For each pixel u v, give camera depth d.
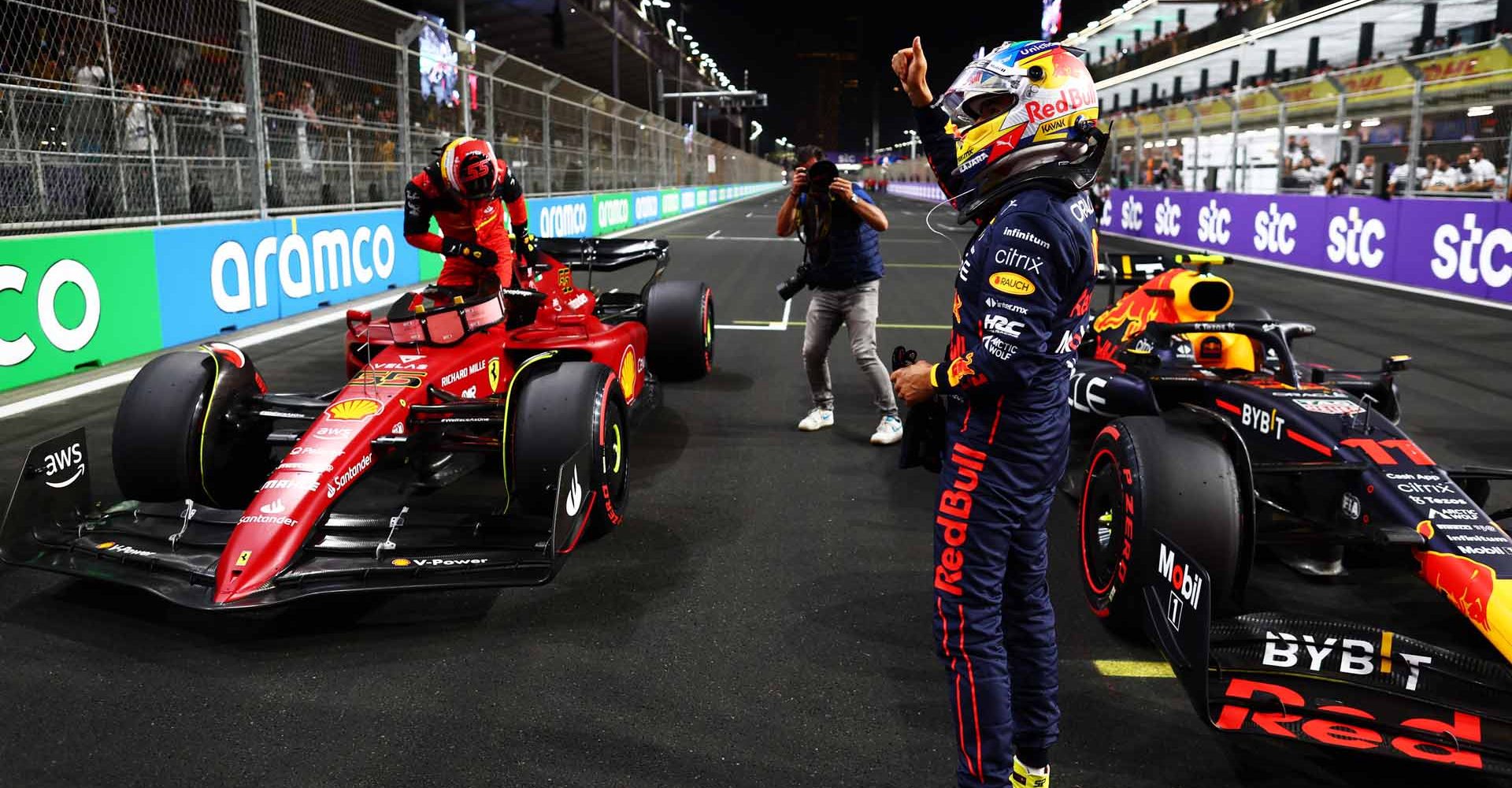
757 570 3.59
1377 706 2.43
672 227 24.47
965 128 2.09
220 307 8.11
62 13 7.51
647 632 3.07
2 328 6.01
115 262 6.91
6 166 7.29
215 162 9.27
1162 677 2.85
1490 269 10.80
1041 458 2.04
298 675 2.77
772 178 108.94
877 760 2.42
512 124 16.52
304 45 10.44
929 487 4.57
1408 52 22.03
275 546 2.83
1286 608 3.30
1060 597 3.40
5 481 4.29
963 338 2.01
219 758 2.36
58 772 2.29
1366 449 3.06
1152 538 2.65
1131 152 23.98
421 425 3.52
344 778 2.29
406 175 12.23
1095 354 4.87
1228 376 3.82
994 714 2.03
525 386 3.45
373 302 10.24
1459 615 3.24
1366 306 10.56
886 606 3.29
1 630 2.97
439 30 12.79
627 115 24.16
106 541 3.10
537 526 3.27
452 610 3.20
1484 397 6.40
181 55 8.91
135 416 3.42
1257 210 16.00
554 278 4.93
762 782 2.32
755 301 10.83
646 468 4.80
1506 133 11.35
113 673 2.75
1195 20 28.09
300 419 3.61
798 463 4.91
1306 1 21.52
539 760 2.38
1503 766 2.20
